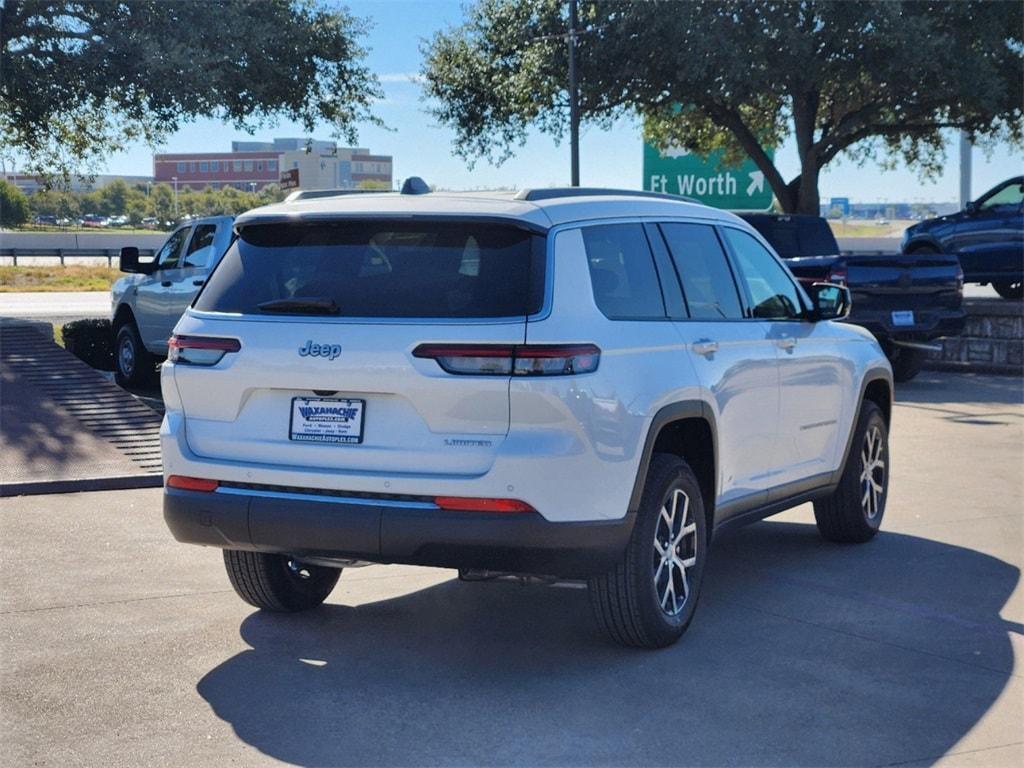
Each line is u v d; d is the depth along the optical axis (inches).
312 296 203.8
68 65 865.5
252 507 201.8
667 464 216.1
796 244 708.7
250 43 919.7
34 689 195.8
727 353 237.9
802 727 182.4
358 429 197.3
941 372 727.1
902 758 171.8
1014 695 196.9
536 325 192.2
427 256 201.0
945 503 351.3
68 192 1061.1
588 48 1042.7
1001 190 852.6
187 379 210.5
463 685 199.2
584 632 228.8
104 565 273.4
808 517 341.4
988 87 971.3
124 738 176.2
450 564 194.1
